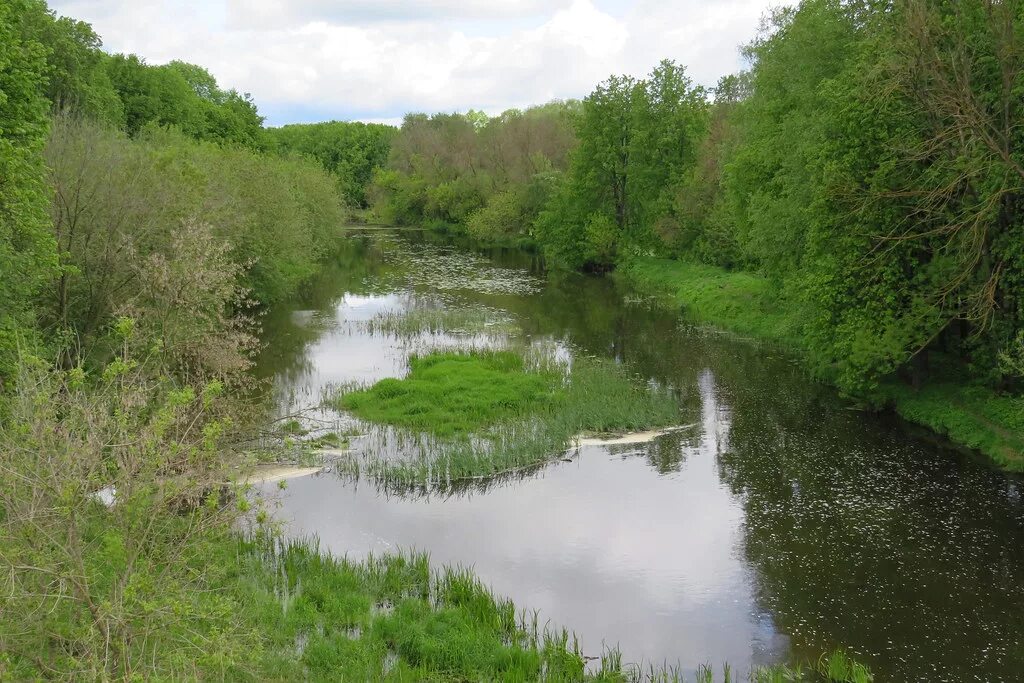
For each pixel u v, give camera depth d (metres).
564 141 98.25
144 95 68.06
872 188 26.00
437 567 17.64
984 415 25.34
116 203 26.50
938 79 23.23
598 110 68.12
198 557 11.99
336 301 52.56
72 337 23.78
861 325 27.30
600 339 41.50
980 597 16.31
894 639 14.95
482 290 58.56
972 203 24.83
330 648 13.40
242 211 40.31
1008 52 22.70
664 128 67.00
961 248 25.12
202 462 12.02
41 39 39.53
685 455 24.62
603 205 70.81
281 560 17.20
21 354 11.10
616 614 15.88
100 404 10.96
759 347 39.34
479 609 15.33
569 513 20.64
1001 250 24.36
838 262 28.12
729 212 51.53
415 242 95.19
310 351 37.97
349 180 139.62
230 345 25.12
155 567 10.95
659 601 16.38
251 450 21.89
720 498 21.36
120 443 10.05
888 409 28.58
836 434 26.17
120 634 10.03
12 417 10.86
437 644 13.86
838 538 18.94
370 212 134.12
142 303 25.47
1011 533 18.95
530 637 14.85
